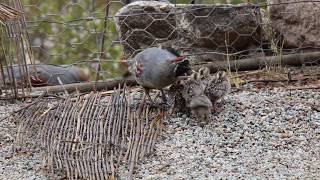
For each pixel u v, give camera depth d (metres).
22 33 12.39
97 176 9.52
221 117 11.09
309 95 11.80
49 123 10.87
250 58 13.20
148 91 11.31
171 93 11.27
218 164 9.75
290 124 10.83
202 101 10.70
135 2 13.70
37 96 12.56
